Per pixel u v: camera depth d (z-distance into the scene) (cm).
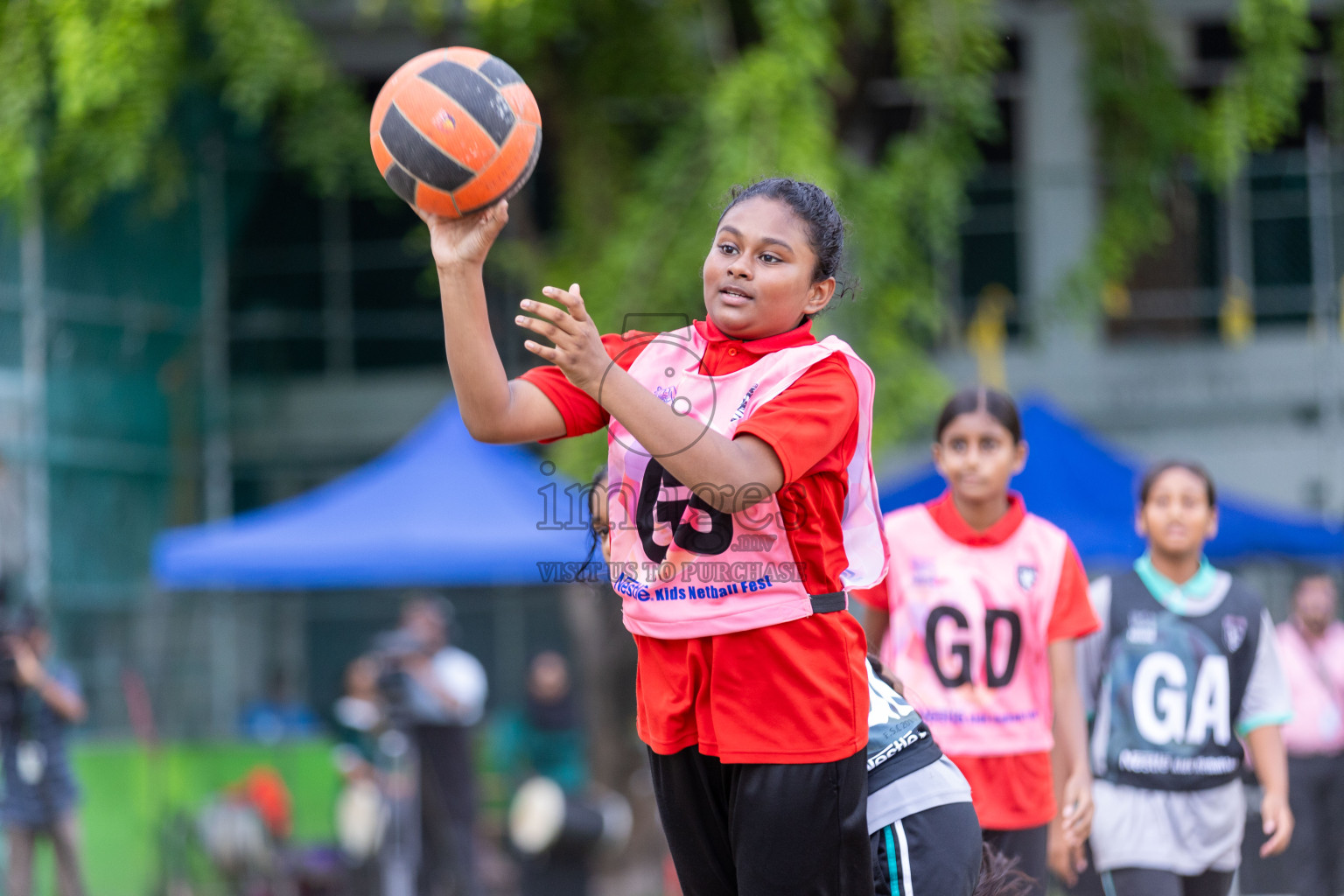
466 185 446
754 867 485
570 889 1902
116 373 2741
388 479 1900
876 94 2298
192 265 2933
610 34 2180
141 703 2305
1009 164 2877
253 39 2269
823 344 493
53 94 2311
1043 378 2845
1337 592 2125
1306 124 2700
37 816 1769
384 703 1825
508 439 492
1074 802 905
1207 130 2184
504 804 2416
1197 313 2797
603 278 2012
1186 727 959
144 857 2209
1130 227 2289
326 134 2400
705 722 489
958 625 922
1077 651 1008
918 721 553
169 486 2838
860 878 491
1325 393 2725
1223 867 971
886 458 2378
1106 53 2291
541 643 2872
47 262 2584
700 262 1969
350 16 2752
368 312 3072
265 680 2745
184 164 2811
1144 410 2838
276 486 3020
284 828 2142
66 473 2600
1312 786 1648
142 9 2111
